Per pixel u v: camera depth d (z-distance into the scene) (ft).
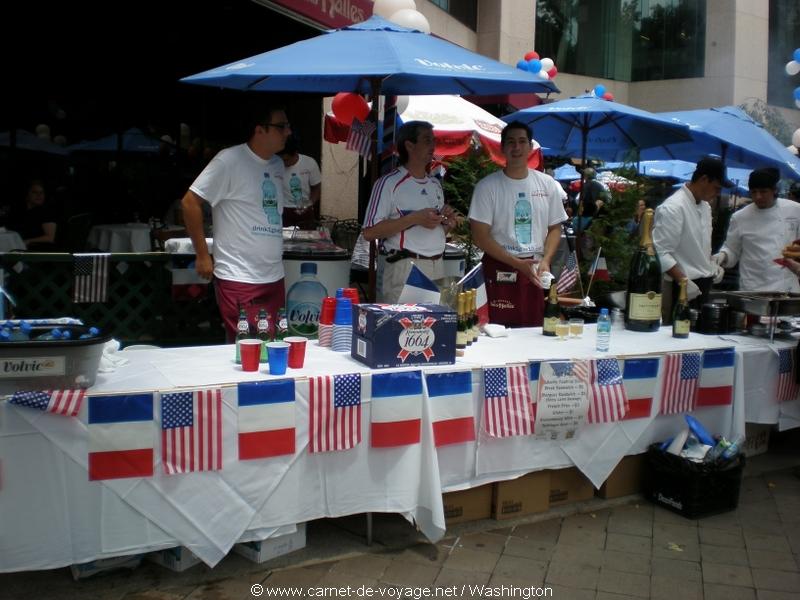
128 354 10.96
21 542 8.50
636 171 23.12
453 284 11.98
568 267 16.16
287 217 21.79
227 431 9.20
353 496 10.09
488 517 11.69
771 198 17.13
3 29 29.25
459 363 10.80
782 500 12.94
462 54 13.25
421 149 13.66
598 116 23.49
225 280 13.23
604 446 11.94
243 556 10.19
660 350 12.41
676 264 15.48
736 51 67.15
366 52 12.24
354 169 34.06
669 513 12.20
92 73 31.71
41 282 13.88
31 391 8.42
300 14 22.57
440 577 9.87
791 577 10.21
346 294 11.64
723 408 13.10
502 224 14.44
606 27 70.74
